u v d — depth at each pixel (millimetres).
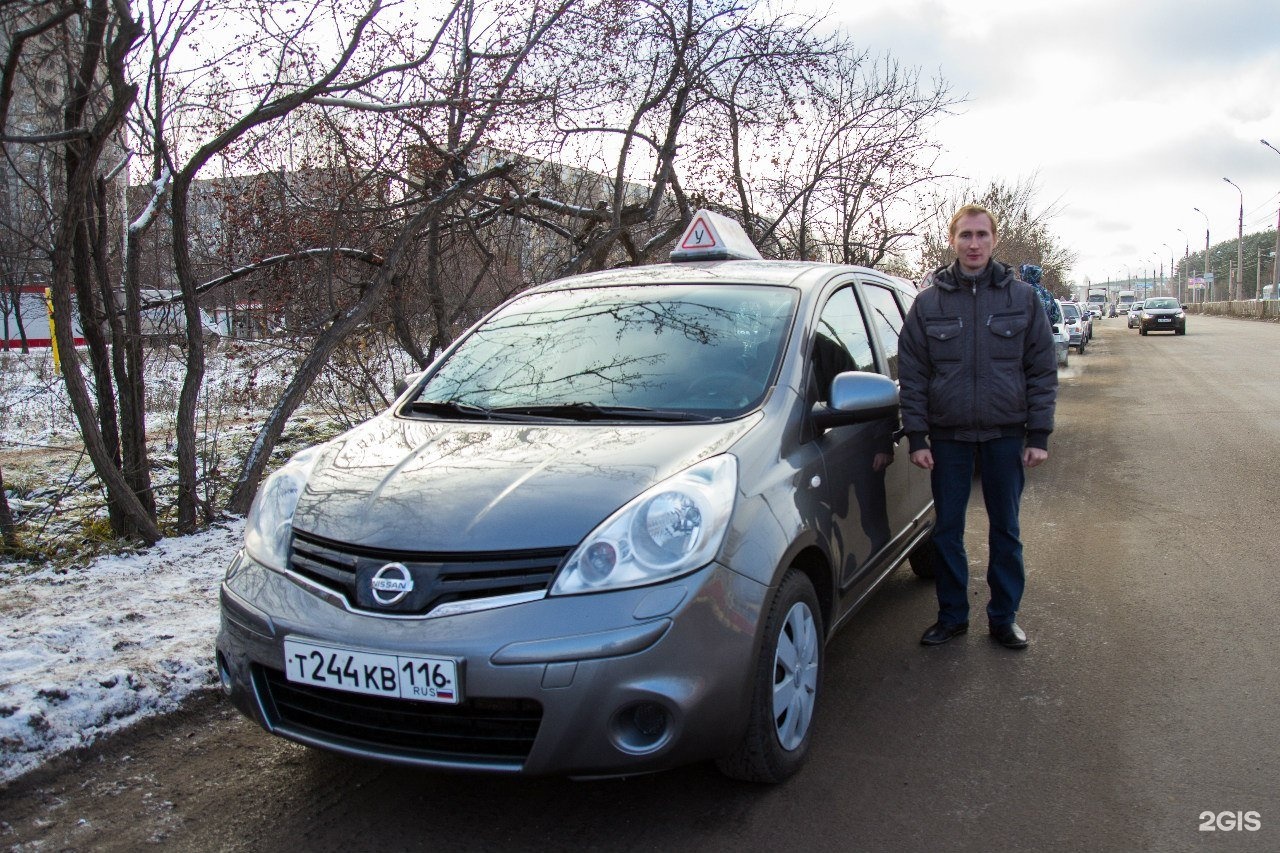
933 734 3398
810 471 3291
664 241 9695
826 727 3471
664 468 2861
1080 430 11312
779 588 2930
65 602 4492
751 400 3330
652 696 2520
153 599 4543
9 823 2893
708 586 2641
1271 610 4582
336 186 7070
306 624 2676
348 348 7586
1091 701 3643
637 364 3613
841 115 11266
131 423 5953
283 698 2812
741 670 2688
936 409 4117
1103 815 2840
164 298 6512
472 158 7750
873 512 3928
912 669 4008
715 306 3861
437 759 2576
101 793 3076
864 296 4535
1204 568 5309
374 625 2590
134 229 5875
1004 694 3732
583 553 2588
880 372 4301
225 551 5406
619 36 8078
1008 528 4180
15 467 10102
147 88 5562
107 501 5914
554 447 3066
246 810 2975
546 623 2506
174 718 3545
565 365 3715
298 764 3273
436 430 3404
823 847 2697
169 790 3100
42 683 3426
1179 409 12930
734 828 2799
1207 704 3576
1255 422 11195
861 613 4746
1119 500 7191
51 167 5559
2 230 5422
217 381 8852
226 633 2908
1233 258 130375
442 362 4043
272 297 7195
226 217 6969
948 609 4293
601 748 2506
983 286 4031
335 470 3182
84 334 5871
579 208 8406
